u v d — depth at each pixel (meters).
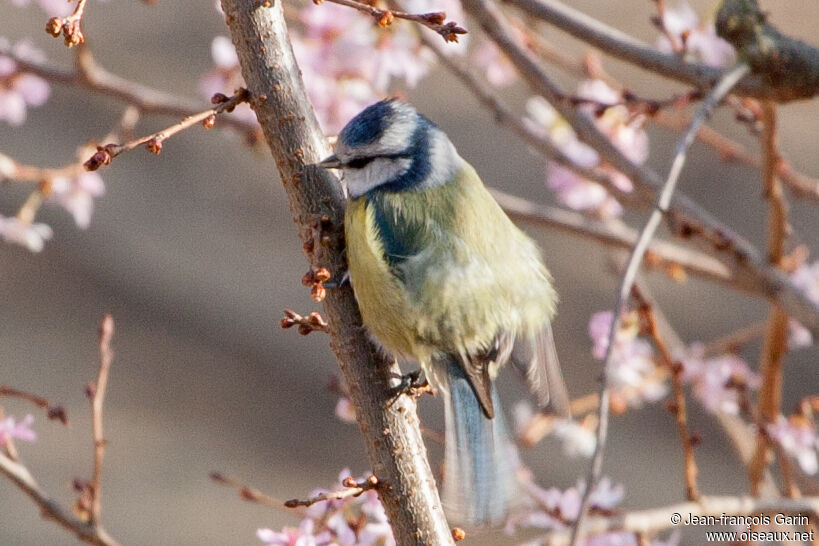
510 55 9.22
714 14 8.77
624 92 8.92
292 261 20.06
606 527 8.18
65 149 20.30
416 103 21.22
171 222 20.31
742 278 9.53
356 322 6.84
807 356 17.73
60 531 16.00
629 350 10.08
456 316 7.18
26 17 21.92
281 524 16.44
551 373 7.51
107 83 10.83
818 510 8.52
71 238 19.92
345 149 7.59
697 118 6.82
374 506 7.59
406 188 7.52
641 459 16.84
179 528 16.17
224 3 6.60
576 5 22.28
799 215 19.36
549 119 11.11
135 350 18.59
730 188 19.97
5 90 10.88
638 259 6.14
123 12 22.98
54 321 18.92
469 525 6.65
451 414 7.03
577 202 11.06
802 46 7.89
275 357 18.67
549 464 16.47
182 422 17.77
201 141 21.41
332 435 17.91
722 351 11.86
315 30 9.99
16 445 17.11
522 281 7.51
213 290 19.42
